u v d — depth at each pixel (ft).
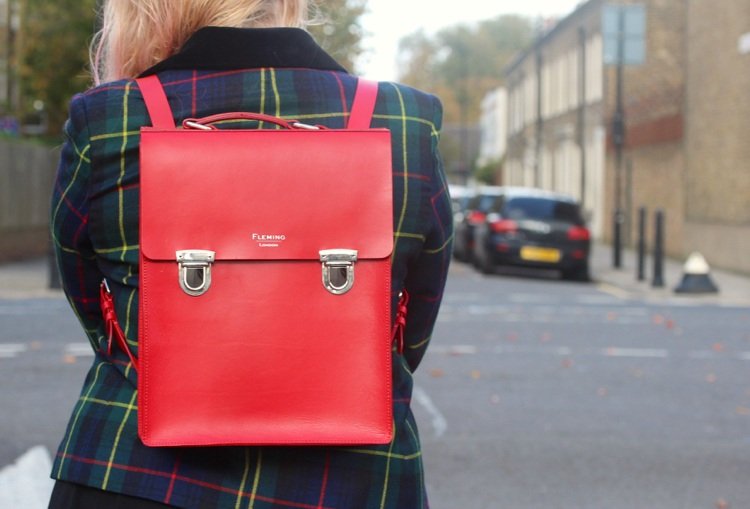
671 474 20.84
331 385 5.94
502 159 209.46
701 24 80.07
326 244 5.96
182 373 5.88
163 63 6.51
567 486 19.89
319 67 6.63
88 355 32.83
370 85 6.66
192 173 5.95
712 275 71.61
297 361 5.92
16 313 43.73
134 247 6.31
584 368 32.17
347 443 5.92
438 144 6.67
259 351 5.90
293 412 5.92
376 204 6.03
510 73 202.80
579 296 56.44
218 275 5.92
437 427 24.29
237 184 5.96
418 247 6.53
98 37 7.30
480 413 25.75
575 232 70.64
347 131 6.09
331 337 5.95
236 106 6.40
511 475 20.54
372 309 5.99
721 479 20.57
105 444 6.15
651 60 111.96
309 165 6.01
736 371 32.19
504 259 71.00
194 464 6.07
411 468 6.40
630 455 22.16
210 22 6.63
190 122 6.18
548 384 29.50
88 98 6.41
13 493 18.44
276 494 6.06
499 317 44.93
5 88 102.32
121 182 6.27
